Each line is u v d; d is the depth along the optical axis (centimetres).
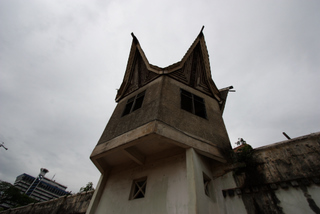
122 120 793
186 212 495
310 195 464
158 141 654
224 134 793
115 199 699
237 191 580
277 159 574
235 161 651
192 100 852
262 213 504
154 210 565
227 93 1156
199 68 1045
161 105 691
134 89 994
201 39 1095
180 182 577
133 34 1131
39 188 8212
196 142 642
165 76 881
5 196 2931
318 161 504
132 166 779
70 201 1160
